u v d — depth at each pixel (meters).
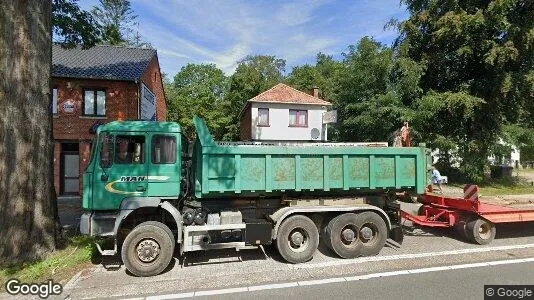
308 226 6.55
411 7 21.08
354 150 6.99
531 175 28.95
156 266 5.83
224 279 5.60
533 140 19.05
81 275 5.77
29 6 6.29
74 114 16.14
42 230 6.36
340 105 21.70
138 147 6.29
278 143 7.48
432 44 20.03
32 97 6.31
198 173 6.45
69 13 12.00
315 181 6.82
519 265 6.17
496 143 19.06
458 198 8.05
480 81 19.02
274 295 4.94
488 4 17.88
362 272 5.89
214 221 6.53
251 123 27.39
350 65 21.38
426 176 7.57
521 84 17.88
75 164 16.39
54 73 15.76
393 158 7.32
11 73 6.18
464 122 19.14
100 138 6.17
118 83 16.62
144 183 6.26
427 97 17.78
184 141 6.88
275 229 6.48
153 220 6.61
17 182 6.12
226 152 6.32
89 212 6.17
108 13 38.34
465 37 18.14
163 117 26.34
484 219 7.61
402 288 5.14
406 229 8.38
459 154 18.70
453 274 5.73
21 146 6.18
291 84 43.53
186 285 5.36
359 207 6.93
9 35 6.18
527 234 8.48
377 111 18.09
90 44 12.77
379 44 19.84
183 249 6.20
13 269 5.79
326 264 6.32
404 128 8.91
